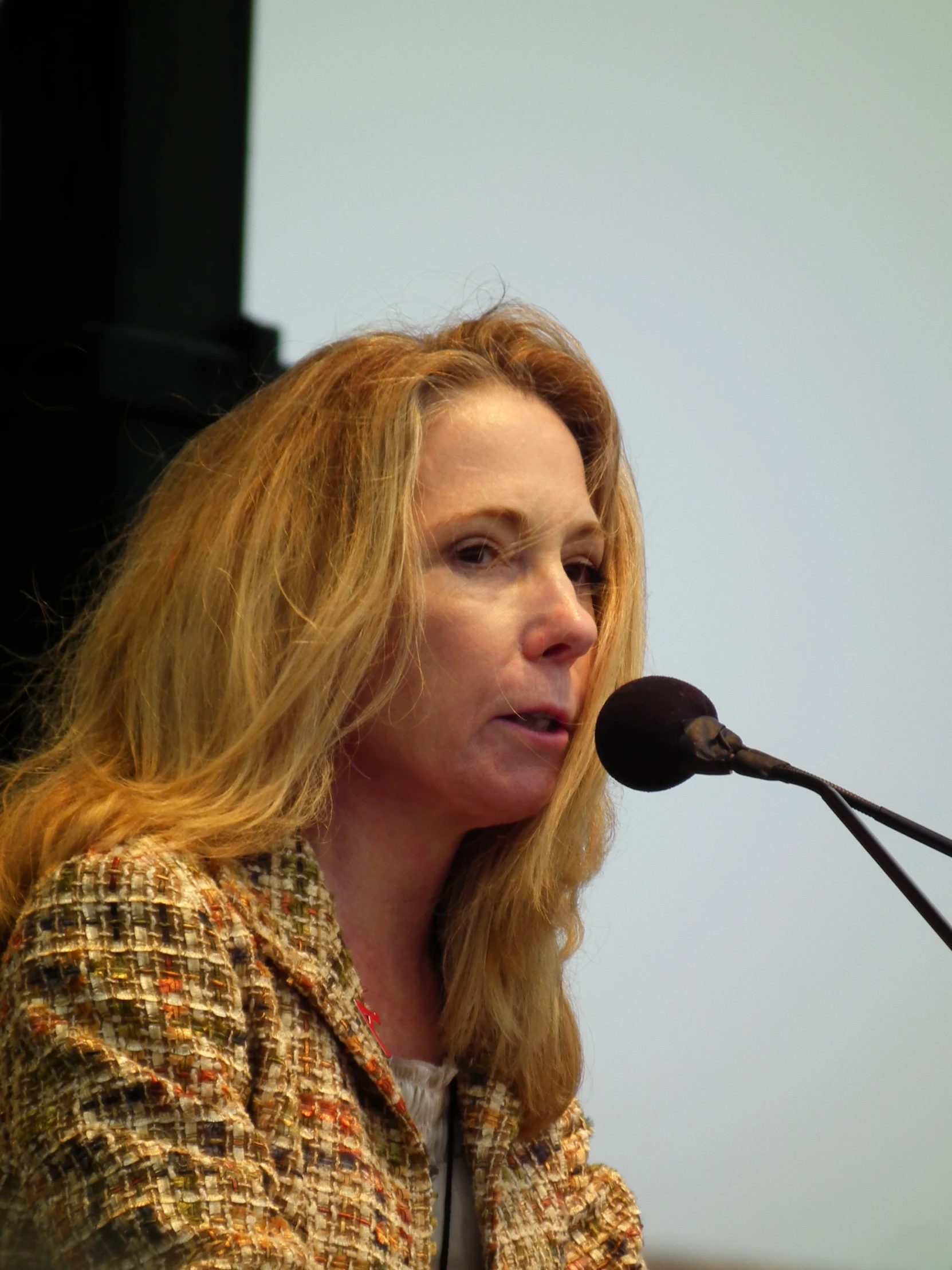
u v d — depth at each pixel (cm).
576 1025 602
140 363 777
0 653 753
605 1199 608
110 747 554
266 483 557
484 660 529
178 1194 410
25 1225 433
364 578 528
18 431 774
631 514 605
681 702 497
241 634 532
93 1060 428
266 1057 471
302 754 519
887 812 473
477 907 578
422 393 560
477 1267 546
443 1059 567
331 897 515
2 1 811
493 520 538
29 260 797
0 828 523
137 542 596
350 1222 469
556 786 578
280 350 816
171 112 815
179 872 475
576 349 616
